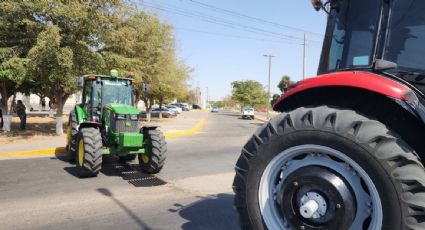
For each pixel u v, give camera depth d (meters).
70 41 16.47
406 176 2.56
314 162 2.97
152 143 10.11
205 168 11.41
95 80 11.51
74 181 9.16
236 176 3.33
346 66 3.46
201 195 7.86
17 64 15.34
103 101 11.30
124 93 11.72
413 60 3.19
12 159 12.54
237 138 22.50
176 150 15.87
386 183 2.60
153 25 23.39
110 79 11.76
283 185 3.09
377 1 3.38
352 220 2.79
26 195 7.72
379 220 2.65
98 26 17.00
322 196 2.90
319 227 2.90
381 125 2.78
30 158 12.79
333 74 3.08
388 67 3.14
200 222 5.96
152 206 6.96
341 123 2.81
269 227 3.13
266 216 3.16
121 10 17.44
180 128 27.92
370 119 2.82
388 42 3.29
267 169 3.17
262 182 3.20
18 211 6.57
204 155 14.46
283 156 3.08
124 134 9.84
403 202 2.55
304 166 3.01
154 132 10.32
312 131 2.90
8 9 15.27
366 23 3.42
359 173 2.76
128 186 8.70
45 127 22.73
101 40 17.70
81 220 6.09
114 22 17.48
